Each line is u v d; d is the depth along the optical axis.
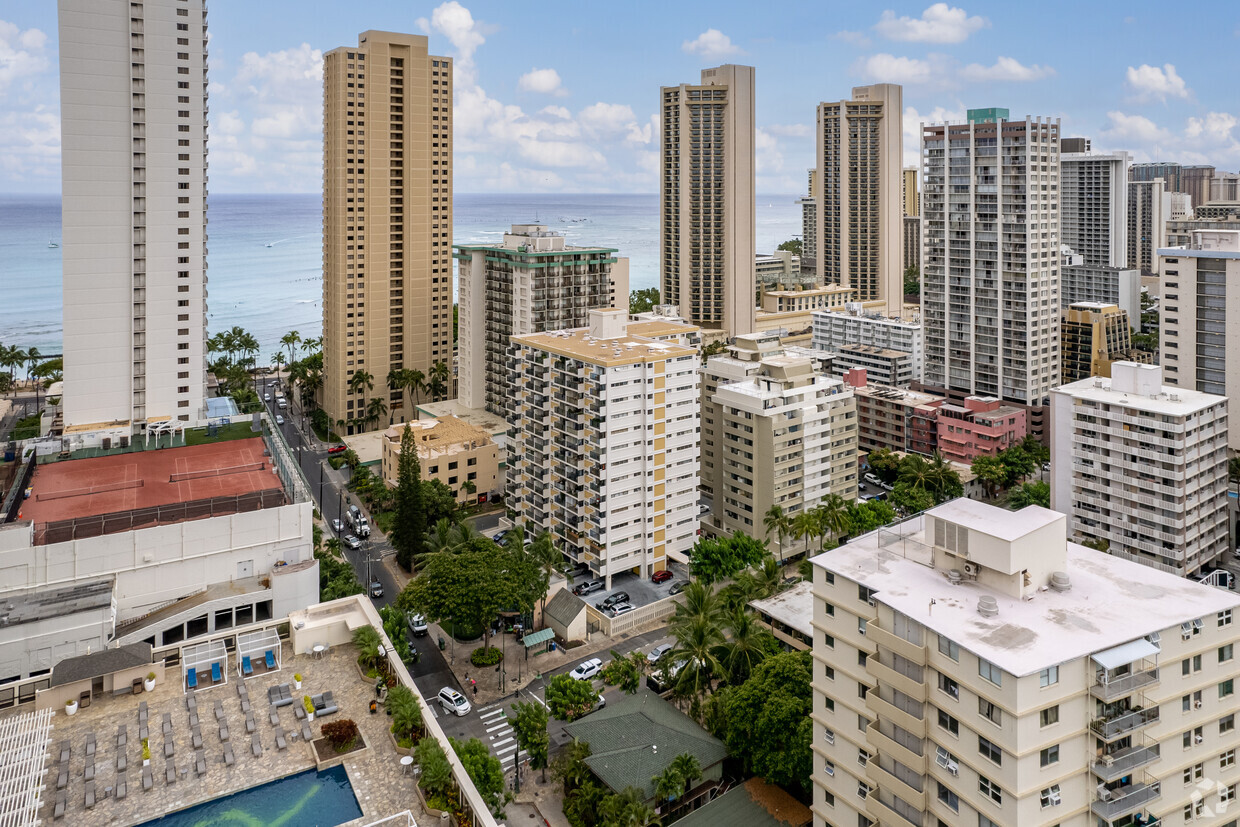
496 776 83.50
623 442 138.88
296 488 132.25
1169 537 138.62
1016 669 55.00
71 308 153.00
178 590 117.56
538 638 121.19
